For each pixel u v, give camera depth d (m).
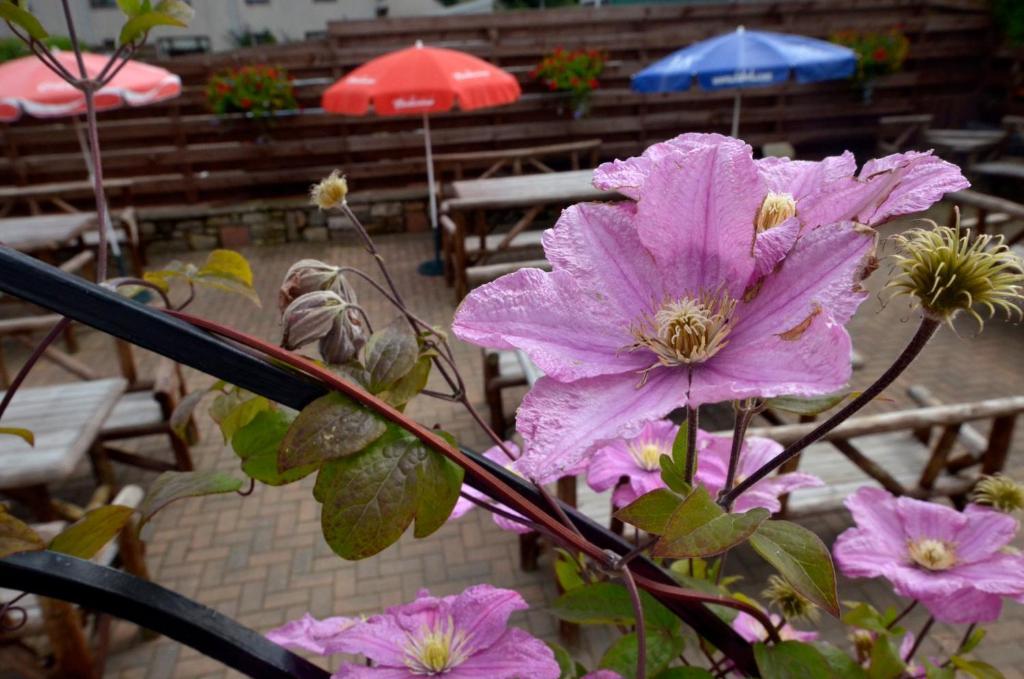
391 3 15.99
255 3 15.22
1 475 2.89
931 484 3.37
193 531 3.88
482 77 7.19
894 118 9.90
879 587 3.27
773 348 0.53
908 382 5.26
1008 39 9.91
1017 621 3.05
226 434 0.78
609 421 0.54
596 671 0.77
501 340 0.59
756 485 1.03
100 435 3.92
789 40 7.74
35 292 0.50
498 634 0.90
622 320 0.62
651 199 0.61
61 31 9.75
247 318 6.94
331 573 3.56
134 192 8.90
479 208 6.38
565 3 13.75
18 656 2.54
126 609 0.68
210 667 3.06
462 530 3.80
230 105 8.55
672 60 7.89
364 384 0.64
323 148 9.01
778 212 0.61
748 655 0.77
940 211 8.01
